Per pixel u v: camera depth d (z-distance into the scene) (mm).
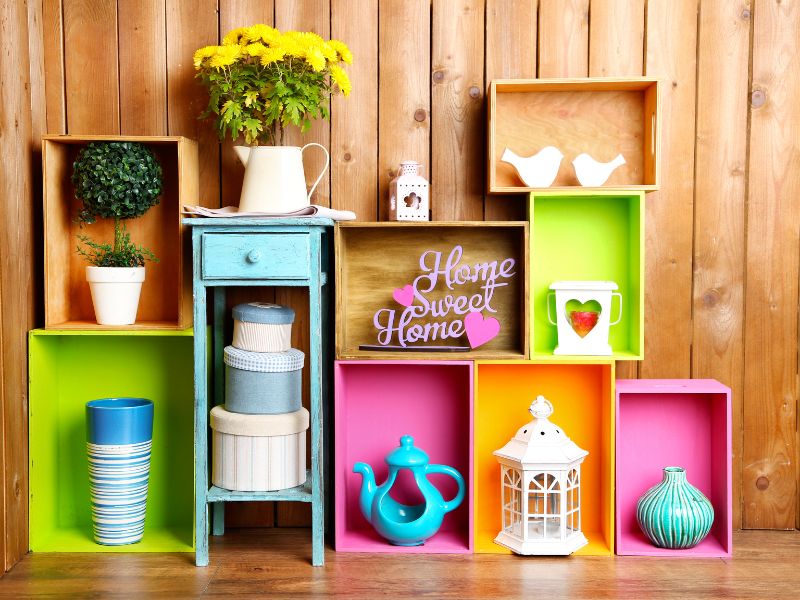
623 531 2438
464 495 2391
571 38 2457
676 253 2471
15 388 2199
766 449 2488
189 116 2477
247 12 2463
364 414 2490
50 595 1980
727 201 2467
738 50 2447
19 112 2248
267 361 2201
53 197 2326
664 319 2480
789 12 2443
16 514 2203
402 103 2473
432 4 2465
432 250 2457
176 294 2469
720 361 2486
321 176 2359
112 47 2469
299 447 2248
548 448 2244
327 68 2332
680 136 2459
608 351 2312
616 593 1989
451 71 2467
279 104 2232
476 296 2396
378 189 2482
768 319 2479
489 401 2484
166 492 2498
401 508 2402
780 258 2471
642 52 2459
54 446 2443
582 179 2354
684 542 2260
